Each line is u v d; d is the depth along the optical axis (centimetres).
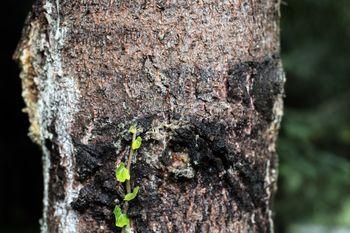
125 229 111
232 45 112
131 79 110
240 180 113
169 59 110
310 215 282
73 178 113
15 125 287
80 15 112
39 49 117
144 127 110
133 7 110
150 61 110
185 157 110
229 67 112
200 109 111
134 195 109
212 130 111
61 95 114
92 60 112
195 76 111
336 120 323
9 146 289
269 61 117
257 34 115
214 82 111
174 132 110
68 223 114
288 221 282
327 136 320
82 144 112
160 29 110
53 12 114
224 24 112
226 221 112
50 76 115
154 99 110
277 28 121
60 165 114
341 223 307
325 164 238
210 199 112
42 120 118
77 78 112
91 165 111
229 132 112
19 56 120
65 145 113
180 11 110
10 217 289
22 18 272
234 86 112
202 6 111
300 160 232
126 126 110
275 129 119
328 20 290
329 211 281
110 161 111
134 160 110
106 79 111
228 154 112
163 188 110
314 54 315
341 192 270
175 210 110
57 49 114
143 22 110
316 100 331
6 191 290
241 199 113
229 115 112
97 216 112
